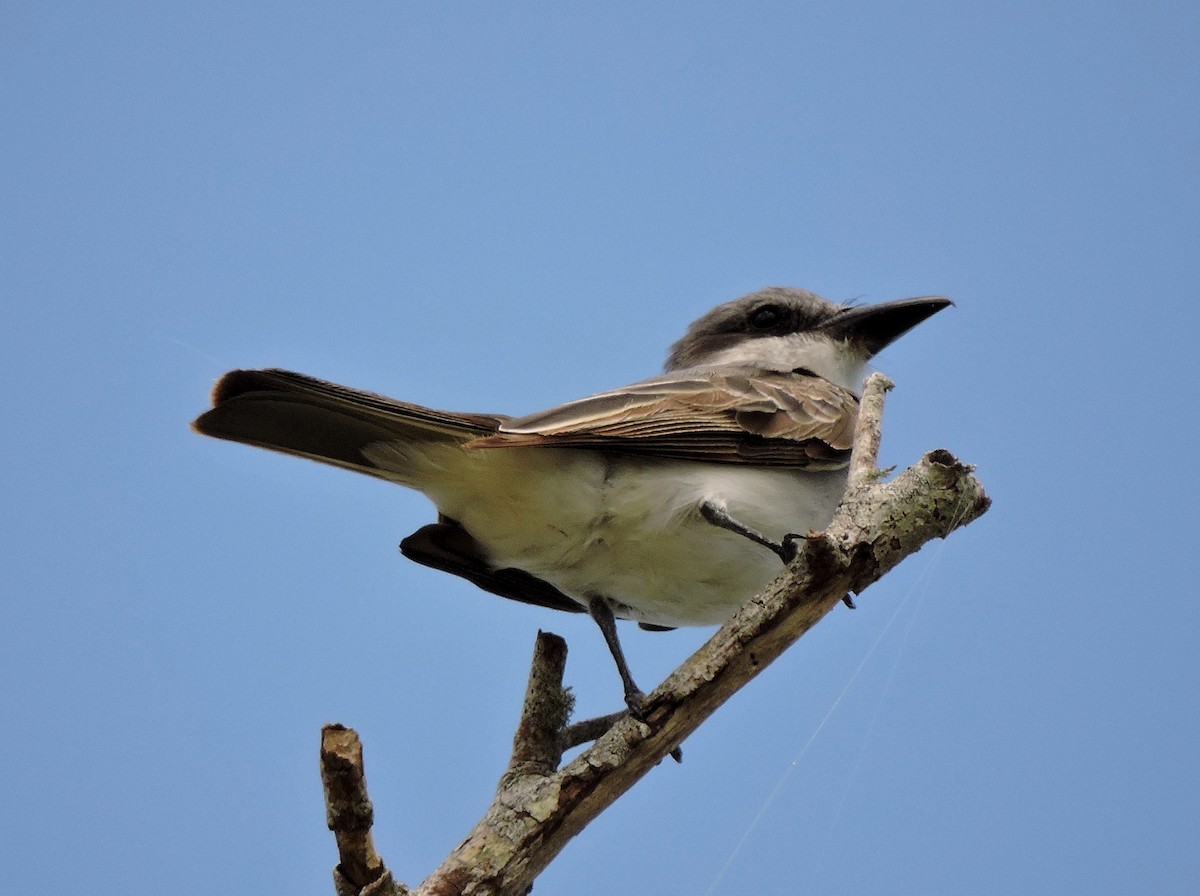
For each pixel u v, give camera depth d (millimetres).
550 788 7082
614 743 7145
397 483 10133
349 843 6293
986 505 7855
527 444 9461
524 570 10602
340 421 9680
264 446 9773
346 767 6191
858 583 7477
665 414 10172
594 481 9922
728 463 10305
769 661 7328
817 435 10664
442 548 10695
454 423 9531
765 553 10141
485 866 6875
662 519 9930
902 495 7652
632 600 10586
